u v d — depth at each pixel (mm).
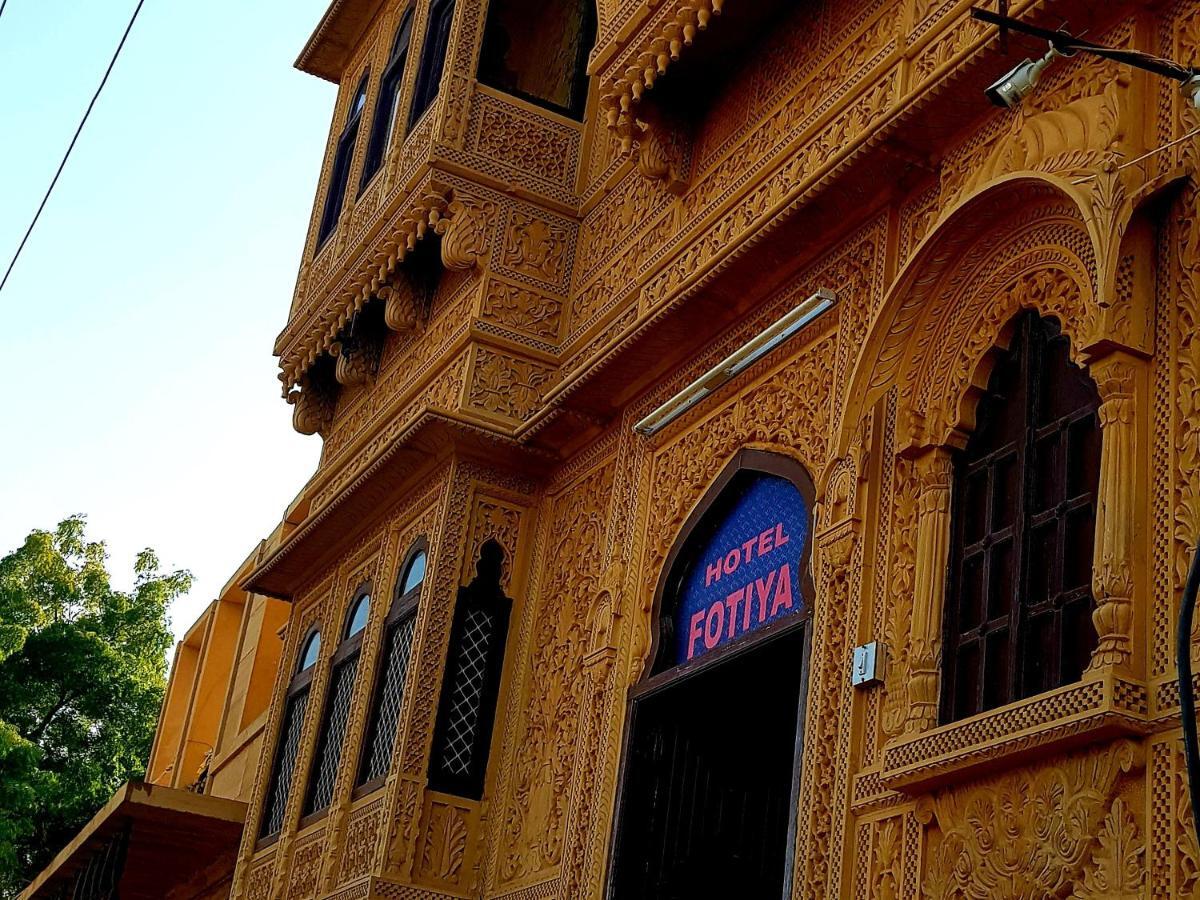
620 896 6582
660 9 7629
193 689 15992
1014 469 5105
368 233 9891
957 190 5723
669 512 7156
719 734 7000
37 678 19859
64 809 19031
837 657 5582
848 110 6656
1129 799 4160
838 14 7082
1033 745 4375
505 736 7988
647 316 7309
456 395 8539
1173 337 4582
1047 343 5121
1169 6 4977
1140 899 4023
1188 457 4391
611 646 7184
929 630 5141
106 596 21625
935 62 6156
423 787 7762
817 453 6176
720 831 6855
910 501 5504
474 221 8914
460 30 9352
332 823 8320
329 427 11047
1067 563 4711
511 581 8359
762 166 7219
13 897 18703
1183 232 4660
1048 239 5121
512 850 7543
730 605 6605
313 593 10406
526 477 8578
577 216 9180
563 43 10117
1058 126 5125
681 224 7910
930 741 4793
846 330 6211
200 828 10711
